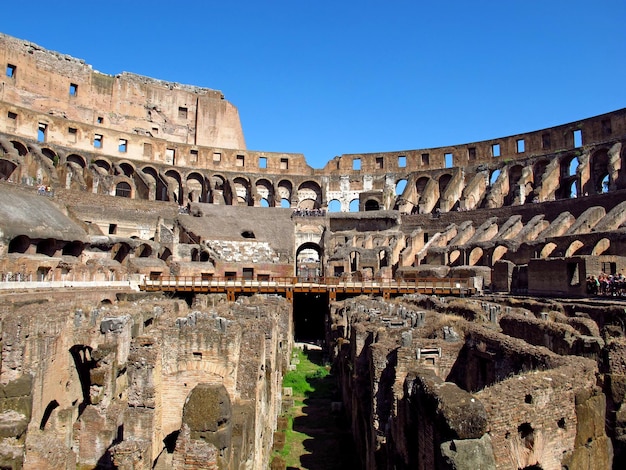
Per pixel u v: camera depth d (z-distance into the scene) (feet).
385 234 287.89
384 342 53.67
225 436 33.94
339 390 91.30
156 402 47.96
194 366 50.80
